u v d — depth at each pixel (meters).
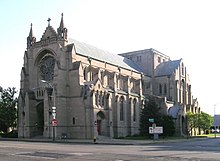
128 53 126.44
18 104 86.69
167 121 90.19
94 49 99.25
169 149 39.66
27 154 29.70
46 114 78.12
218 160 24.94
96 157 27.14
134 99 100.00
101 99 82.12
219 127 180.62
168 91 115.12
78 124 78.75
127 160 24.78
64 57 82.00
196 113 118.31
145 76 115.06
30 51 89.38
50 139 71.94
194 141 70.00
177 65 119.94
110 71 96.00
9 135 87.88
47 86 81.75
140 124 92.56
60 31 82.94
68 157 27.09
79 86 79.94
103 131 82.50
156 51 122.81
